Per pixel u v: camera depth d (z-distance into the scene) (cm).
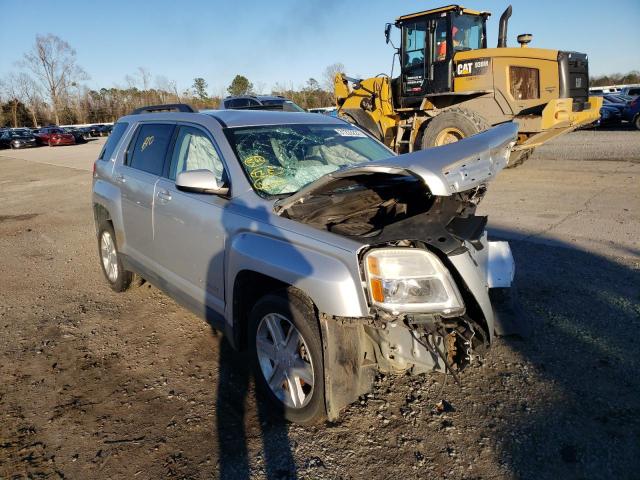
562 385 329
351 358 287
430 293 265
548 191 915
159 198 409
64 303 511
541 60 1017
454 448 279
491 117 1090
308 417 294
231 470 272
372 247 269
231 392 343
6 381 366
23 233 840
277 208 312
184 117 424
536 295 462
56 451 291
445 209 309
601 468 259
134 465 278
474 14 1139
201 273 365
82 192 1263
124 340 424
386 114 1250
